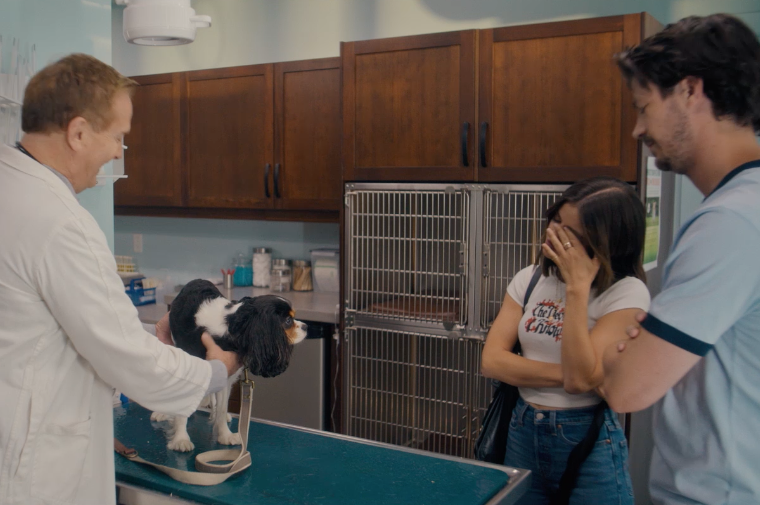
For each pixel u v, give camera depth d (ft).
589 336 5.05
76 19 6.56
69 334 3.84
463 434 8.81
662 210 8.57
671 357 3.15
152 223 13.82
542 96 7.94
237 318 4.56
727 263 3.04
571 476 5.16
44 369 3.86
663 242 8.77
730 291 3.05
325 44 11.69
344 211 9.25
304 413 9.88
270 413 10.14
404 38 8.60
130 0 8.08
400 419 9.23
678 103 3.30
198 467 4.65
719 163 3.31
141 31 7.96
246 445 4.85
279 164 10.69
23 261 3.70
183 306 4.75
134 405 6.20
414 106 8.62
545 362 5.46
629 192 5.21
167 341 5.21
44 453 3.84
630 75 3.52
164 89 11.64
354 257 9.28
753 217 3.04
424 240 8.75
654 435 3.86
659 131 3.41
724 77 3.16
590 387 4.98
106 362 3.88
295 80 10.43
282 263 11.80
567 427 5.33
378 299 9.25
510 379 5.53
